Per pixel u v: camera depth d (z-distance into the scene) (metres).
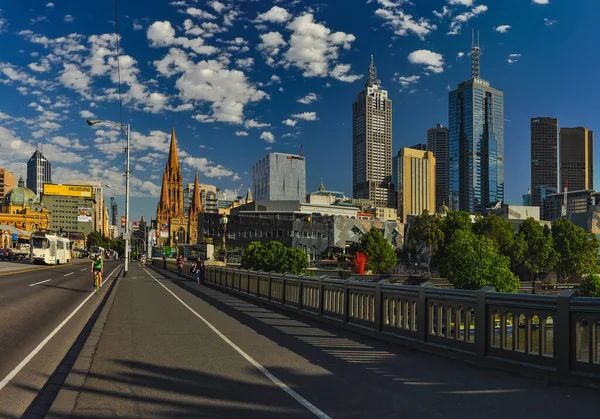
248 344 10.61
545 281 112.62
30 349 9.78
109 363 8.59
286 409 5.98
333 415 5.76
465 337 8.98
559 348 7.16
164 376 7.65
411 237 120.50
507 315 8.32
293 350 9.95
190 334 11.98
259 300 21.03
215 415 5.73
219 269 31.27
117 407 6.02
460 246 72.56
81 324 13.73
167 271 61.91
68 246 71.69
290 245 128.25
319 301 14.92
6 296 20.52
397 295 10.98
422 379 7.54
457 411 5.91
